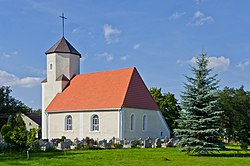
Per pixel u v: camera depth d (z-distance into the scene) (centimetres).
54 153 3056
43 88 5662
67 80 5553
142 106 4916
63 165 2108
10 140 3369
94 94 5053
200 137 2875
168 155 2831
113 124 4656
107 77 5194
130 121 4712
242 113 4534
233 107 4547
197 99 2898
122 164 2158
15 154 2981
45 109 5547
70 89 5425
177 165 2133
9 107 8069
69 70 5600
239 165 2145
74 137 5028
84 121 4953
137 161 2334
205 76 2947
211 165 2142
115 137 4594
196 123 2864
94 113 4859
